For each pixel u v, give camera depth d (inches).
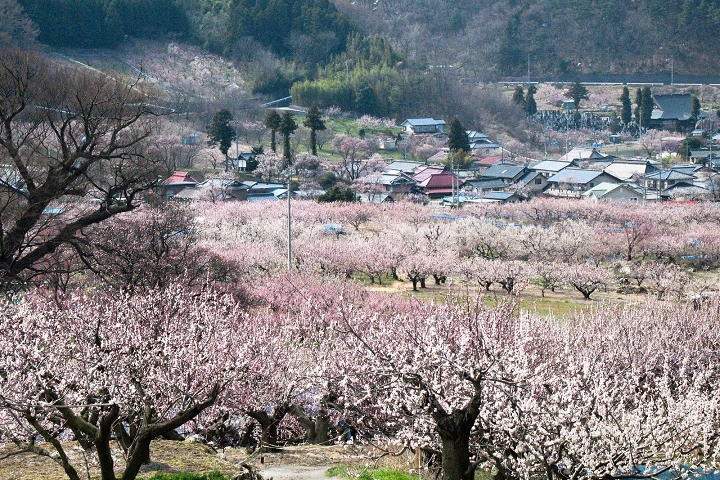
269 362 1135.0
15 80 1884.8
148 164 2074.3
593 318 1739.7
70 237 1635.1
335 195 4896.7
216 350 1021.8
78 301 1200.2
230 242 3233.3
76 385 917.2
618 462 908.0
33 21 7701.8
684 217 4552.2
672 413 985.5
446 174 5925.2
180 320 1144.2
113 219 2043.6
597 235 3858.3
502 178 6107.3
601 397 944.3
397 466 1026.7
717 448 992.2
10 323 1028.5
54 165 1710.1
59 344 987.9
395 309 1886.1
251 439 1262.3
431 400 816.9
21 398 789.2
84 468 867.4
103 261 1839.3
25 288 1665.8
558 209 4645.7
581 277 2913.4
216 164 5979.3
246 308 1907.0
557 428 888.9
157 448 964.0
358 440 1091.9
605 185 5792.3
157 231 2096.5
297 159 5930.1
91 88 2084.2
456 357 900.6
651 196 5708.7
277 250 3142.2
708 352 1424.7
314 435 1189.1
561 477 919.0
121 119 1819.6
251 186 5201.8
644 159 6968.5
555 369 1111.0
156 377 922.7
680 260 3644.2
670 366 1286.9
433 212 4773.6
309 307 1595.7
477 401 810.8
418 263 2970.0
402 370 845.8
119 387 895.1
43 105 2047.2
